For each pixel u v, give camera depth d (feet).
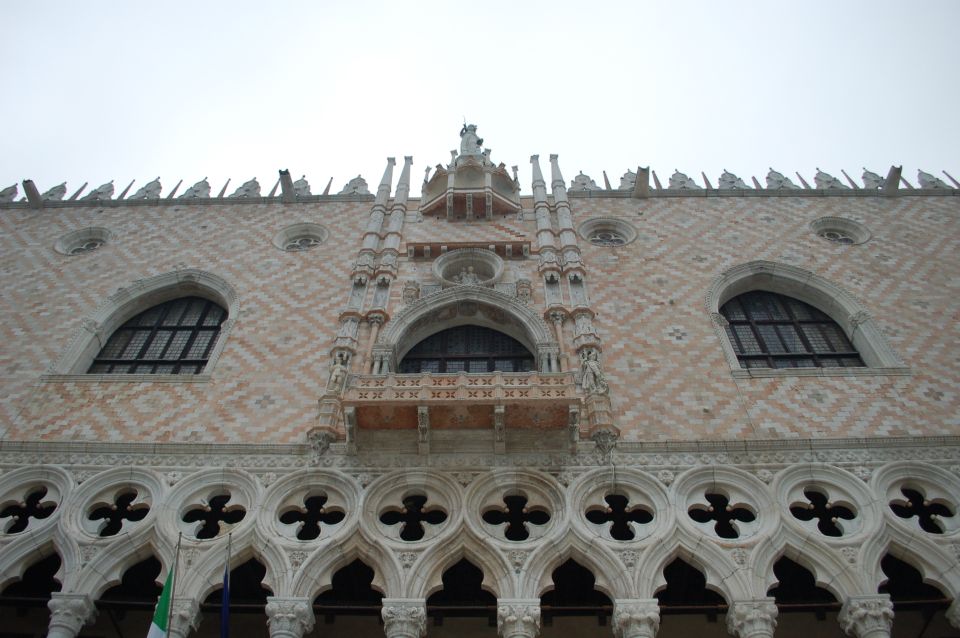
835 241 86.12
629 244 84.53
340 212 93.66
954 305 74.33
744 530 53.88
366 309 75.10
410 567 51.39
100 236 90.79
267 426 62.23
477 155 101.86
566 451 58.49
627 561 51.39
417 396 57.41
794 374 66.44
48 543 54.39
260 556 52.80
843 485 56.70
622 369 66.95
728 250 83.15
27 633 61.05
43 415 63.98
